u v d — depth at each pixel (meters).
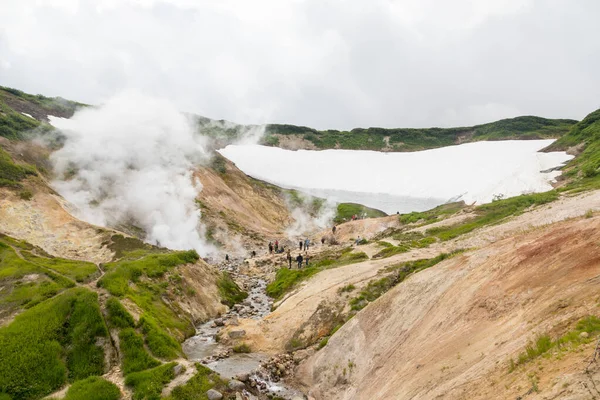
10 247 36.78
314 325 28.50
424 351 16.19
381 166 133.88
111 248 41.81
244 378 21.95
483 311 15.65
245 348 27.00
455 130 163.50
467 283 18.36
